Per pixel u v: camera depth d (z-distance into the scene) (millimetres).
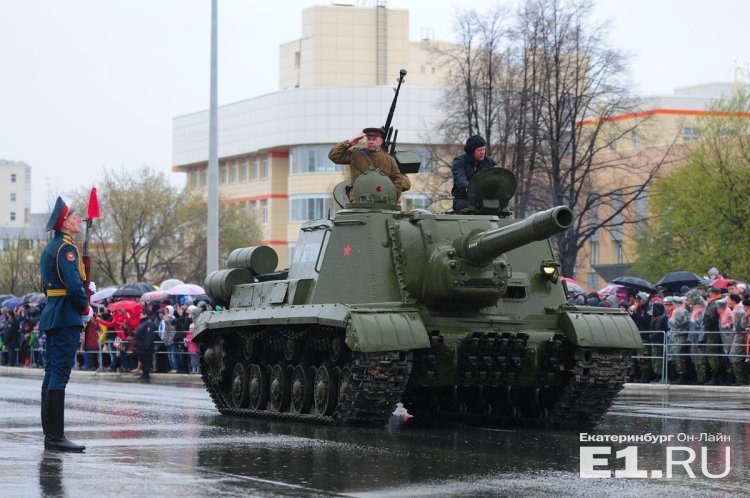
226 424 19438
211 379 23375
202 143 115625
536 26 49875
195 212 83188
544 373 19391
